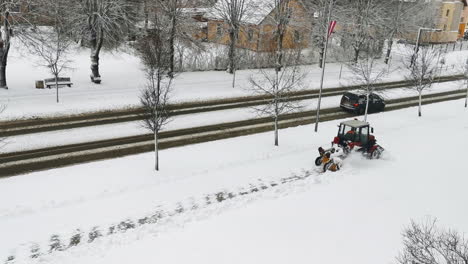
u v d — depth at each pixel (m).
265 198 15.66
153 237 12.74
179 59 38.12
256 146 21.20
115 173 17.02
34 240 12.34
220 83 34.94
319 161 19.05
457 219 13.68
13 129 21.69
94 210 14.13
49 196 14.82
